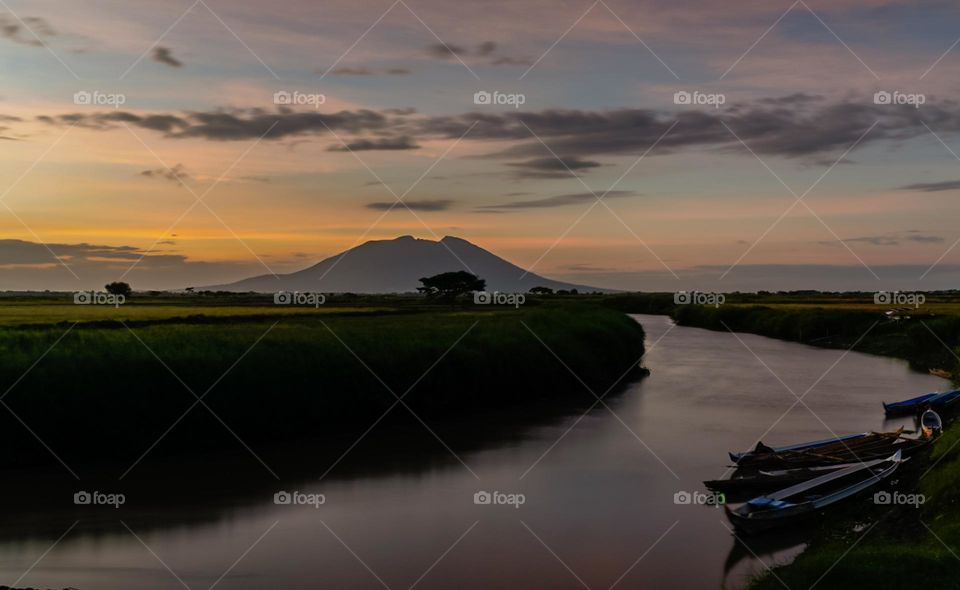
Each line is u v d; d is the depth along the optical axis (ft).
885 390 173.27
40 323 159.84
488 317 223.92
